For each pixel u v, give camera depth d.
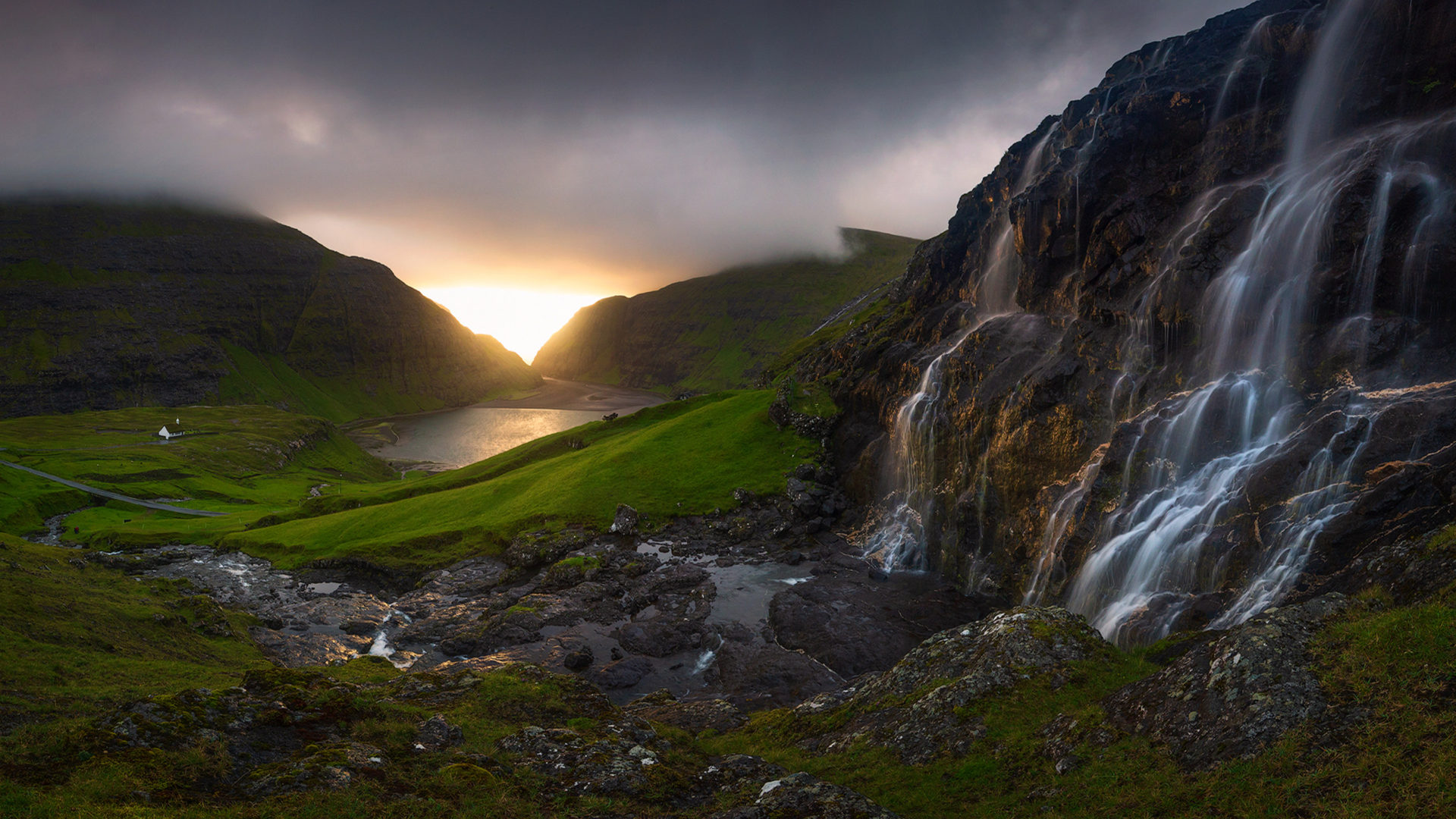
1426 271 45.19
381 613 78.31
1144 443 53.81
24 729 18.92
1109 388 62.38
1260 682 17.45
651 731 25.44
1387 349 45.62
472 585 85.06
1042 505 62.59
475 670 32.19
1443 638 16.03
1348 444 41.03
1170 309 59.19
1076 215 73.38
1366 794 13.99
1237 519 44.03
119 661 42.66
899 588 72.56
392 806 17.59
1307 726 16.08
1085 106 84.94
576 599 74.25
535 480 116.75
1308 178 55.72
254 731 20.97
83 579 64.75
